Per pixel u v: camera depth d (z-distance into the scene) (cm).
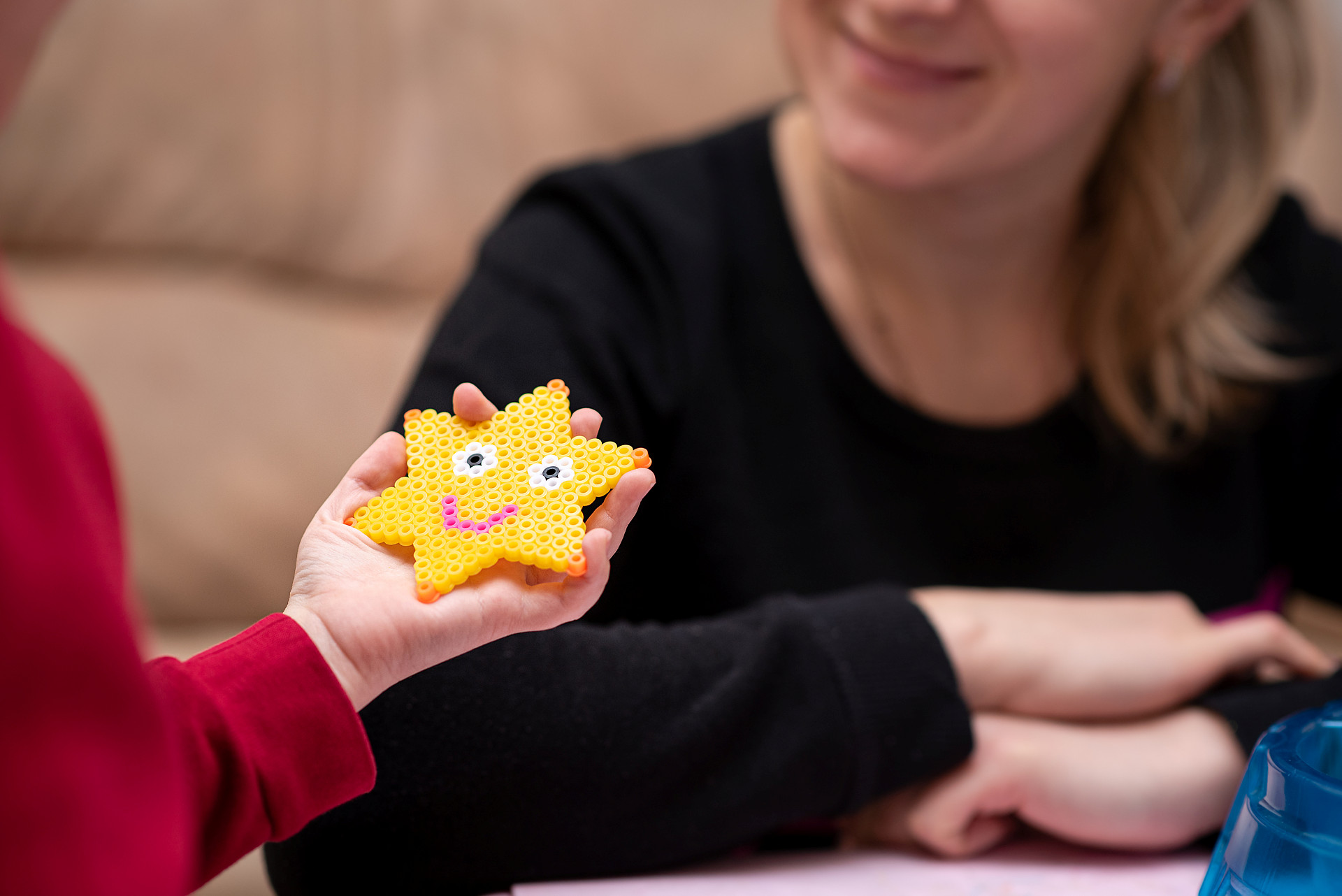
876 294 112
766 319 110
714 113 199
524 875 87
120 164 186
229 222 190
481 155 196
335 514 78
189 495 162
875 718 90
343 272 195
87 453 69
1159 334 115
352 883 86
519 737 87
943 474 110
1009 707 94
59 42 183
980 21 100
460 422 81
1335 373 122
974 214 109
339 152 192
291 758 73
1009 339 114
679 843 88
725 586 107
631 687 88
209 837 72
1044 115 103
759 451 109
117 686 62
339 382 178
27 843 61
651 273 109
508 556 75
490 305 103
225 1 188
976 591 106
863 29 101
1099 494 113
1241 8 112
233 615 162
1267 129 117
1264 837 76
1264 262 126
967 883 89
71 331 172
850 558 108
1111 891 89
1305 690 96
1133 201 114
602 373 103
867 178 105
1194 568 116
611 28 197
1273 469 123
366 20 193
